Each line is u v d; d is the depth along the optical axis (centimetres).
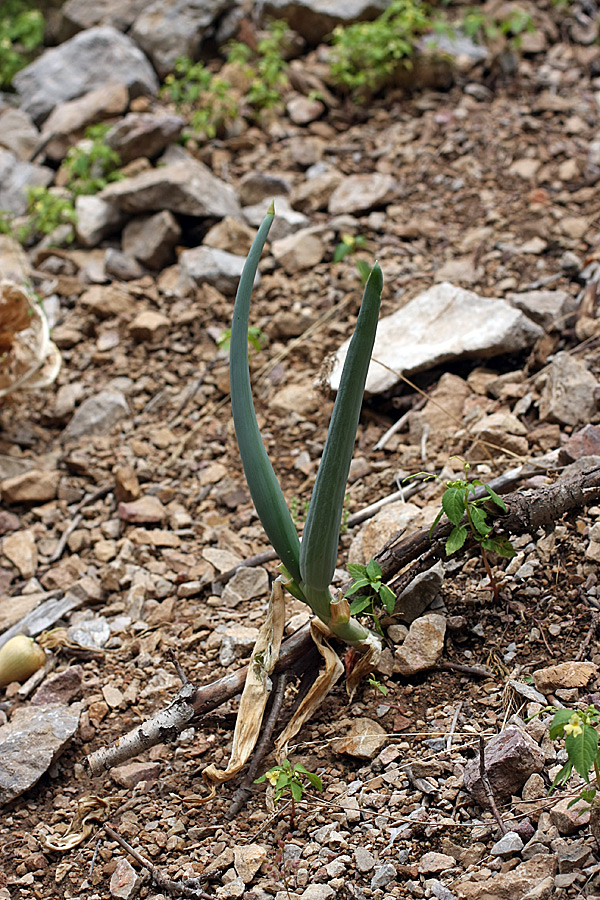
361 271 378
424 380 372
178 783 238
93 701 271
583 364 338
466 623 257
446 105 562
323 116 582
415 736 232
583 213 457
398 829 209
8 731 255
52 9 843
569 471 282
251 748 224
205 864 213
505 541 249
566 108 536
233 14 655
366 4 614
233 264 462
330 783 226
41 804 244
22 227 531
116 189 493
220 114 569
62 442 402
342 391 196
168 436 391
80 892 216
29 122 631
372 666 243
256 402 400
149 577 320
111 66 628
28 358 400
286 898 198
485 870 192
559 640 248
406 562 251
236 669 270
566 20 612
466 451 331
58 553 344
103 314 455
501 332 359
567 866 187
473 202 482
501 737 214
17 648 285
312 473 353
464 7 641
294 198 507
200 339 439
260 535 331
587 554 262
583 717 182
